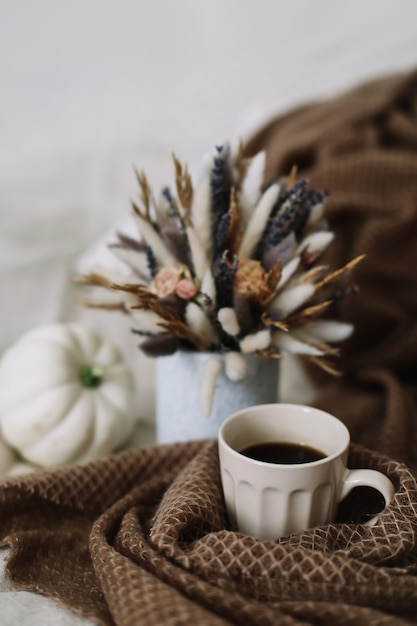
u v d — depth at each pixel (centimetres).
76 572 66
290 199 71
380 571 59
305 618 58
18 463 85
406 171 104
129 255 74
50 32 201
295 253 72
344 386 97
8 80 203
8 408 83
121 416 86
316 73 171
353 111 118
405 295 101
